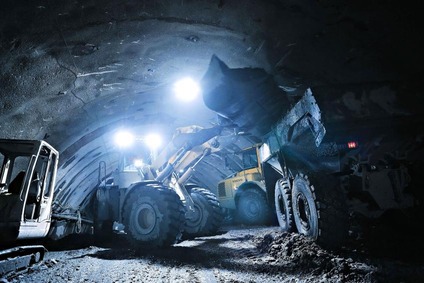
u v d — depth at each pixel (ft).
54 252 20.21
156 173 24.06
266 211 32.27
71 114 19.52
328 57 15.11
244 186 35.24
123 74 17.69
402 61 14.37
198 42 15.65
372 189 13.97
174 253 17.02
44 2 10.66
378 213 13.99
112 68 16.57
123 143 27.25
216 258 15.03
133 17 12.93
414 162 14.21
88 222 35.88
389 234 14.15
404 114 12.66
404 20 12.45
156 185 19.89
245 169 36.45
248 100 17.40
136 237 19.11
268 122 18.78
